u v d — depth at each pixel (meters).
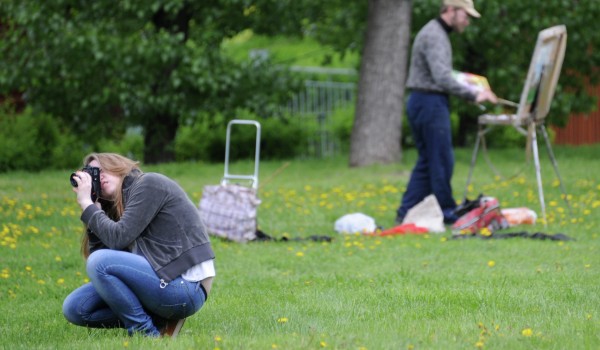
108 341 14.91
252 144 59.81
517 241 27.31
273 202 36.56
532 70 29.11
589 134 68.31
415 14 54.38
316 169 49.22
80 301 15.50
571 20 54.22
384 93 49.31
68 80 51.03
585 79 66.44
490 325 15.78
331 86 65.12
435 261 24.69
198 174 47.06
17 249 26.89
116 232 14.80
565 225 30.58
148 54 49.12
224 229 28.81
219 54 51.88
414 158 52.22
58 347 15.12
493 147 59.81
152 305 15.05
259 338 14.95
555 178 41.09
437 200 30.83
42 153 53.19
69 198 36.12
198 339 14.75
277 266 24.81
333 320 16.72
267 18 55.50
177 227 15.08
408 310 17.64
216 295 20.50
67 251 26.80
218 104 52.50
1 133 52.16
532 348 13.90
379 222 32.66
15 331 17.19
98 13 52.25
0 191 37.41
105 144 57.75
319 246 27.83
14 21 52.84
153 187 15.04
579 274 21.69
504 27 53.03
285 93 55.50
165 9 49.00
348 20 57.72
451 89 29.72
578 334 14.75
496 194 37.31
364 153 49.47
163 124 54.81
